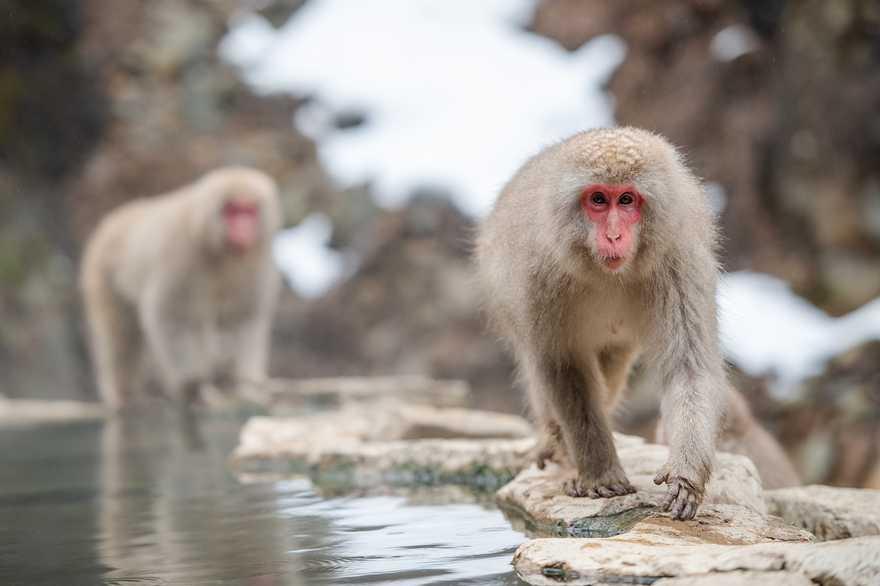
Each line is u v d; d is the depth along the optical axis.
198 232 14.31
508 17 21.77
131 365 16.03
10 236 20.78
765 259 18.00
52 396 20.59
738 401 6.87
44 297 20.81
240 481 7.07
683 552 4.07
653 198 4.61
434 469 6.83
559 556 4.12
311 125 23.19
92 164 21.69
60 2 21.44
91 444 9.85
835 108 17.42
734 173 18.12
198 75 22.33
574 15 20.20
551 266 4.85
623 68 19.41
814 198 17.66
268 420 8.91
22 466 8.30
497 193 5.90
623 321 5.10
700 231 4.85
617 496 5.18
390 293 21.89
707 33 18.64
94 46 21.81
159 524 5.51
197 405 14.05
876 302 17.00
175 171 21.62
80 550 4.90
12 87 21.25
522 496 5.56
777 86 18.02
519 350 5.70
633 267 4.72
